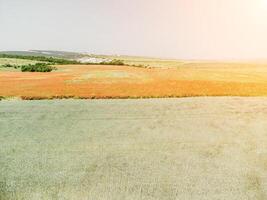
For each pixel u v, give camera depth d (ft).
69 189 28.35
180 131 46.75
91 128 47.78
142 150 38.58
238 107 62.39
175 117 54.65
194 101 68.18
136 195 27.25
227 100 69.46
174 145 40.45
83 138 43.09
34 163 34.17
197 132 46.21
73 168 32.99
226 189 28.35
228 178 30.63
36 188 28.45
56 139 42.55
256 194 27.45
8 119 52.90
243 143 41.42
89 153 37.45
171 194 27.43
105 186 28.86
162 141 41.93
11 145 40.06
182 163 34.40
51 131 46.24
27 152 37.55
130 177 30.78
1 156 36.19
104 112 57.57
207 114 56.65
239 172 32.01
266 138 43.47
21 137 43.37
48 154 36.99
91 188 28.53
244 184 29.35
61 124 50.03
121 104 64.49
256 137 43.96
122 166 33.53
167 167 33.22
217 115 56.13
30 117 54.08
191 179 30.40
